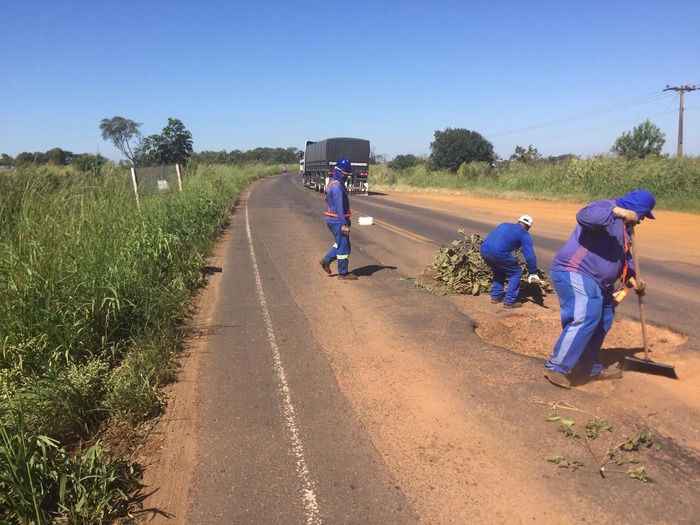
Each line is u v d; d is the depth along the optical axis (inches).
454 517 107.4
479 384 167.8
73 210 260.5
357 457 129.5
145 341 192.5
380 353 196.9
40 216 235.0
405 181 1795.0
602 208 149.5
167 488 119.6
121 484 119.8
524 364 183.2
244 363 189.5
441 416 148.3
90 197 289.6
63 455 117.6
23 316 177.3
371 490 116.6
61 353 174.4
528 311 249.8
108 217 284.2
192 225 438.6
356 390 166.2
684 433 135.3
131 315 209.9
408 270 349.4
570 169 1140.5
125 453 133.8
